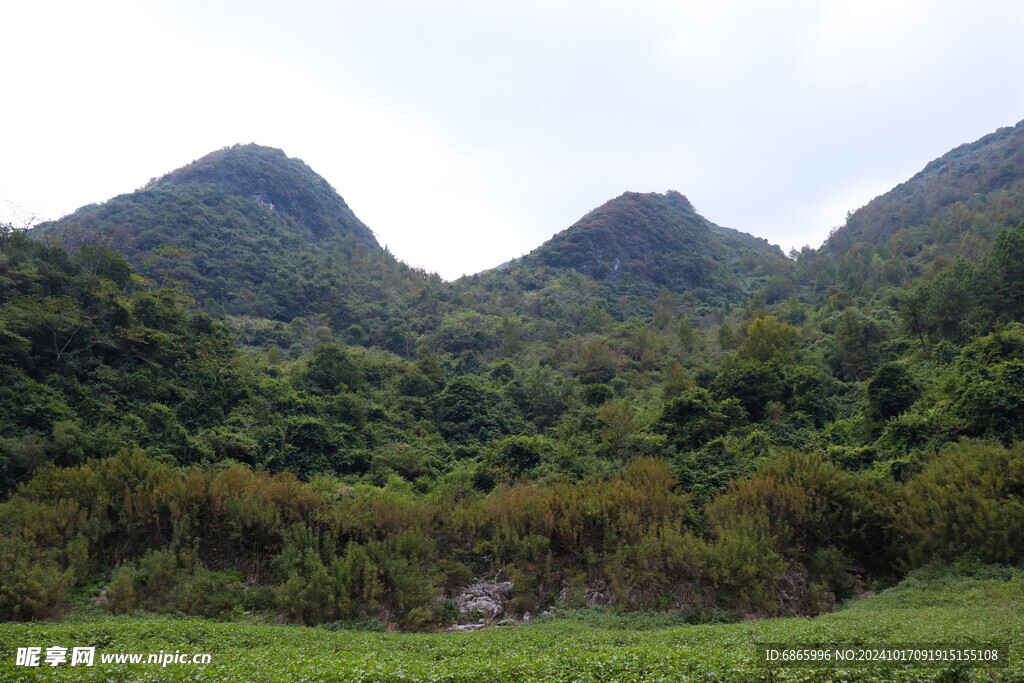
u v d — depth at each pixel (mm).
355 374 49188
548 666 11289
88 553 22469
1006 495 20891
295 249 107625
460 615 21719
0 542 20547
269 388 41344
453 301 95688
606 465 31234
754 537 22156
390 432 41531
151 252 86188
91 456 28078
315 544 23047
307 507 24562
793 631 13969
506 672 11078
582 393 51344
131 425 31391
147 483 24219
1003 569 19203
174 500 23812
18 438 27109
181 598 20953
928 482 22297
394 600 21609
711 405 34781
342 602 20828
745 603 20672
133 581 21359
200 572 22000
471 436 43906
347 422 41500
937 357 41562
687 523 24094
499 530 24062
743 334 67812
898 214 113250
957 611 15445
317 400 42438
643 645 13547
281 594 20922
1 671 11398
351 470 35062
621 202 151500
